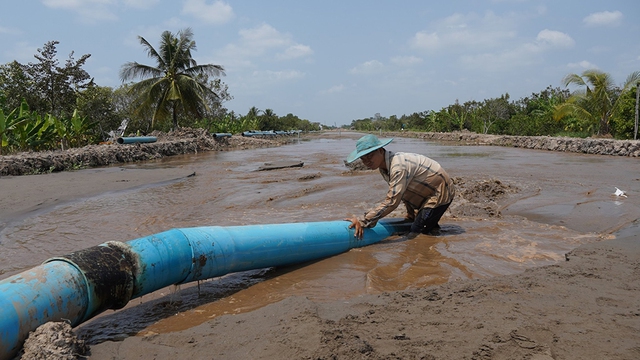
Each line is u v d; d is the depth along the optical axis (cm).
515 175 1085
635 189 834
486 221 578
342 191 844
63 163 1476
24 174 1303
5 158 1324
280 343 246
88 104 2725
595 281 343
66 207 746
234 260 359
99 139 2744
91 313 271
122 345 255
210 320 296
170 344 256
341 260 431
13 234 561
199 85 2925
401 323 271
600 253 420
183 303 339
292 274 399
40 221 637
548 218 595
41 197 842
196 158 2038
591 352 229
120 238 534
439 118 4719
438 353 231
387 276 385
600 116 2428
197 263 332
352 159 453
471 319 273
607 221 568
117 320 310
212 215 657
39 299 239
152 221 623
